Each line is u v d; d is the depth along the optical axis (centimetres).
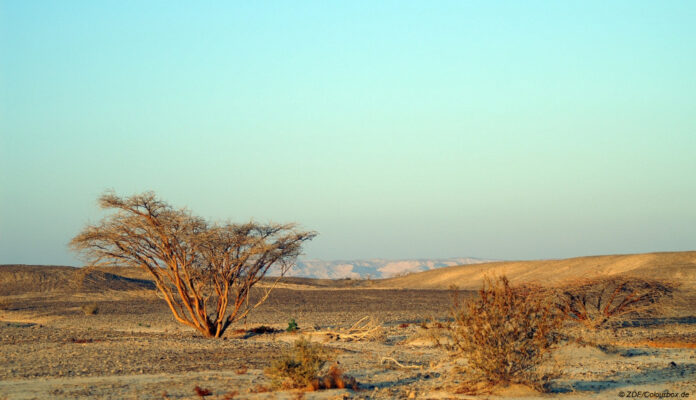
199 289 3806
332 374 1831
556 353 2228
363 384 1855
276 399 1554
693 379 1864
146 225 3616
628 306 3831
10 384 1781
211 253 3728
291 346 3072
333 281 16475
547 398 1567
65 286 10269
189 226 3659
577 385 1753
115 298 8856
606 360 2334
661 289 3797
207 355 2633
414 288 13550
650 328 3859
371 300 8756
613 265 10681
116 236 3616
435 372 2055
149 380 1872
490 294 1688
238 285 3916
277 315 5953
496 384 1644
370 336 3562
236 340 3500
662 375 1958
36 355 2562
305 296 9844
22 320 5781
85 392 1630
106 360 2400
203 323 3775
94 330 4166
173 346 3008
